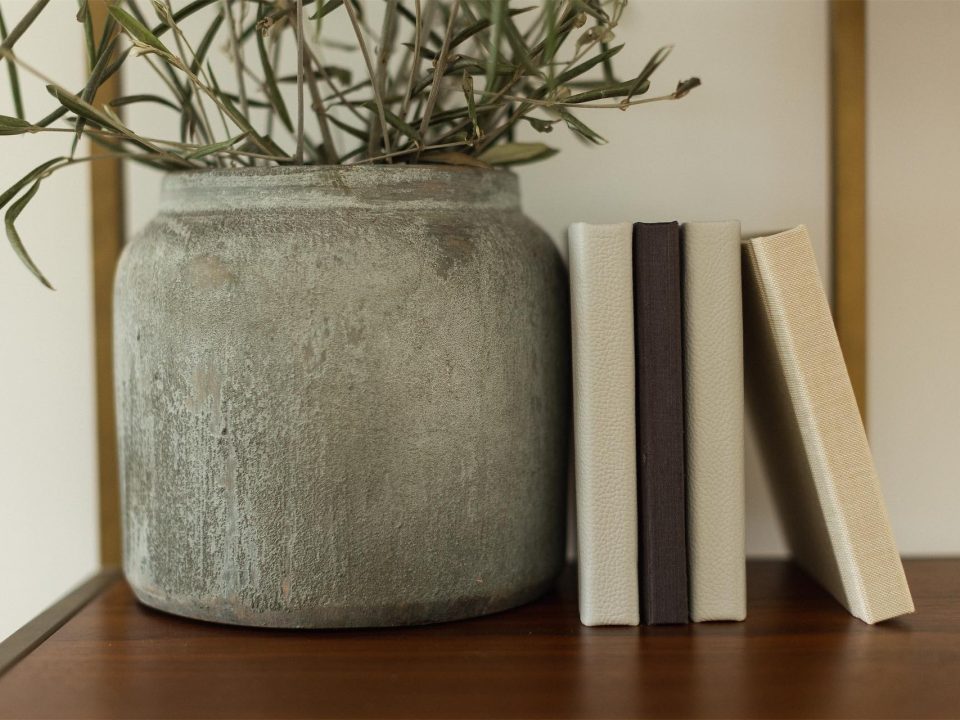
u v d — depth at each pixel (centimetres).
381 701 42
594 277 50
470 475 50
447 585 50
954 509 69
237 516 48
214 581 49
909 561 67
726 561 52
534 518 53
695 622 52
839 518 51
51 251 70
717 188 68
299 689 43
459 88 54
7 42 46
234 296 48
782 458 58
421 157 54
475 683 44
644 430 51
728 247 50
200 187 51
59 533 71
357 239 48
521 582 53
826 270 68
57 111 49
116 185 68
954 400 69
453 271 49
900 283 68
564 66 67
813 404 49
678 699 42
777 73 68
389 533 48
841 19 66
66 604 58
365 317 47
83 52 69
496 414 50
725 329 50
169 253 50
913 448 69
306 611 49
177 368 49
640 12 67
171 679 45
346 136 69
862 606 51
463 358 49
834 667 45
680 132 68
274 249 48
